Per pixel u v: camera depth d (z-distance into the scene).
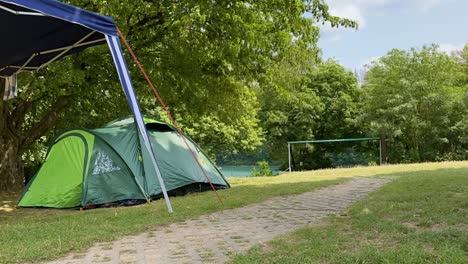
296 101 19.97
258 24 10.60
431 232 4.55
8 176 12.17
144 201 8.68
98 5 8.98
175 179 9.49
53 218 7.07
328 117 29.58
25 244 5.08
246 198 8.23
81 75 10.23
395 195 7.41
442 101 24.03
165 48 12.45
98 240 5.25
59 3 5.91
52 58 8.91
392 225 5.03
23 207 8.88
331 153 30.69
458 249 3.85
